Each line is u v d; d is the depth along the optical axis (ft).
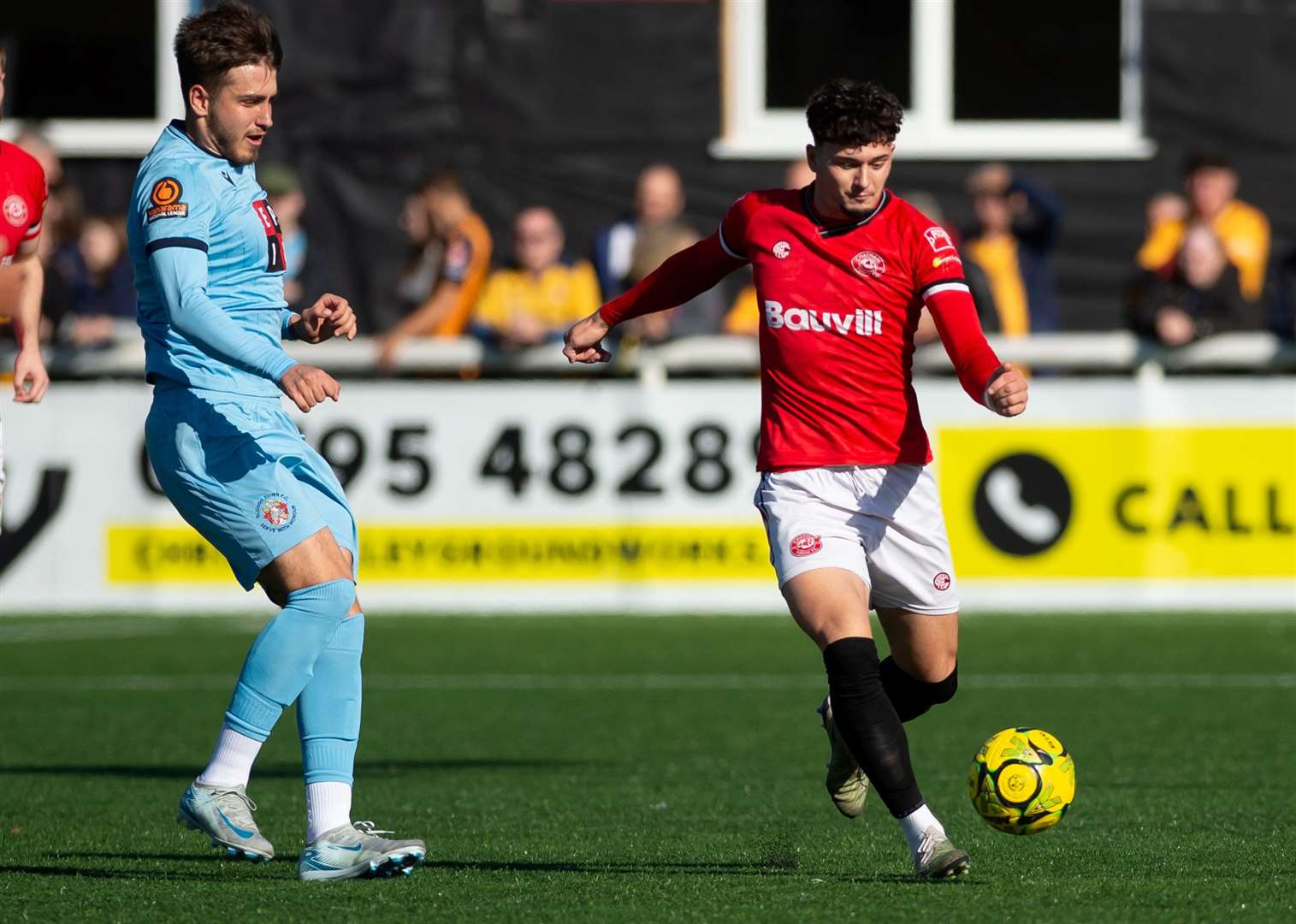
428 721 96.32
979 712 97.81
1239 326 138.31
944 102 165.27
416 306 143.54
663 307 60.64
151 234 55.42
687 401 135.95
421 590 136.67
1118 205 162.91
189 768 82.74
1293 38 162.50
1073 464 134.51
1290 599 134.41
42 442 138.41
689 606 136.46
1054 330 151.64
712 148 163.63
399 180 161.99
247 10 57.57
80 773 81.51
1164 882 54.39
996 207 149.38
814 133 55.98
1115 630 127.95
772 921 48.60
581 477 136.15
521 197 162.91
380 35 161.99
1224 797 73.31
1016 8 165.17
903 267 56.24
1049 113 165.17
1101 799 72.69
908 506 57.21
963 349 54.95
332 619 56.80
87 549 138.62
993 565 134.92
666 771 81.41
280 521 56.39
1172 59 163.12
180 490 56.80
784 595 56.13
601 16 162.91
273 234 58.34
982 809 56.59
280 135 161.89
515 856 60.54
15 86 168.25
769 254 57.41
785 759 84.79
